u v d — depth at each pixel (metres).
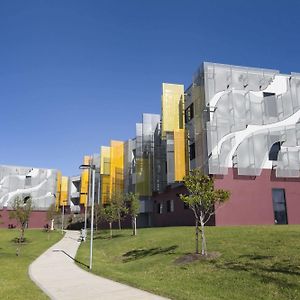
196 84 37.97
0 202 73.38
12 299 11.41
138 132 53.03
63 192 85.69
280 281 12.25
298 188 35.53
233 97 35.69
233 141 34.62
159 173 48.59
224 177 33.84
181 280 14.30
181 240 24.42
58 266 20.61
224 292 11.89
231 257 17.16
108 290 12.56
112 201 46.00
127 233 38.91
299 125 36.59
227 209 33.22
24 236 49.00
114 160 62.50
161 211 47.81
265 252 17.02
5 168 75.69
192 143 38.44
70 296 11.79
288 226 27.09
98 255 27.08
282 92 37.00
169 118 40.72
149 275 16.27
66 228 77.88
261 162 34.94
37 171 78.25
